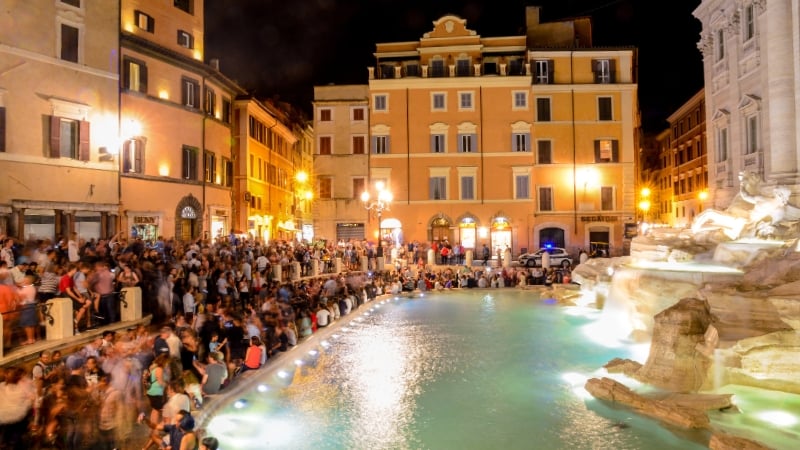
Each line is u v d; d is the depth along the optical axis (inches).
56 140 1143.0
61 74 1159.0
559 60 2075.5
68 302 597.6
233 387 538.6
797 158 974.4
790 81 992.2
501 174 2055.9
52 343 561.3
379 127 2080.5
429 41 2097.7
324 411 497.7
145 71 1386.6
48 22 1133.7
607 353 689.0
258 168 2037.4
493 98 2062.0
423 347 749.3
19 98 1082.1
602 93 2054.6
